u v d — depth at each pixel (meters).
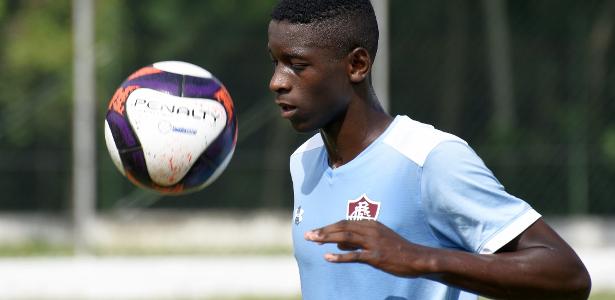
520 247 9.98
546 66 42.00
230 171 42.09
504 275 9.44
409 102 41.34
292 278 32.84
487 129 41.69
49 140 45.88
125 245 40.69
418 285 10.69
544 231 10.00
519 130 41.81
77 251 34.69
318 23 10.49
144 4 41.06
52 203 46.69
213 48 40.91
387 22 32.53
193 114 12.46
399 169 10.62
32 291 32.44
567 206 41.84
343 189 10.98
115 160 12.54
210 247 41.69
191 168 12.49
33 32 58.09
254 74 40.91
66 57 58.31
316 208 11.25
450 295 10.84
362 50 10.73
